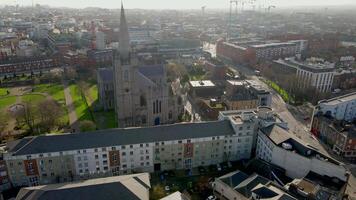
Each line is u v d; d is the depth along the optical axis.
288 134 124.44
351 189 113.31
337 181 103.56
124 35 151.62
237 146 132.00
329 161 108.94
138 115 164.50
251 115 134.50
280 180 110.75
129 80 158.38
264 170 116.06
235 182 103.81
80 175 117.75
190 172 124.00
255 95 185.00
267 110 139.25
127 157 120.06
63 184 96.81
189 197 106.81
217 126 129.25
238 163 131.38
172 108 170.12
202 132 125.75
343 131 140.25
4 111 176.75
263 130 128.62
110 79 184.62
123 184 93.75
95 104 193.50
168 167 125.94
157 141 120.06
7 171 110.19
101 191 91.12
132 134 120.50
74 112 181.25
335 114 161.50
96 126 160.75
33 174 113.06
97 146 115.06
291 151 115.25
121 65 154.12
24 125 162.12
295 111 188.62
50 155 111.81
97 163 117.81
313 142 149.88
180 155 125.25
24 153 109.19
